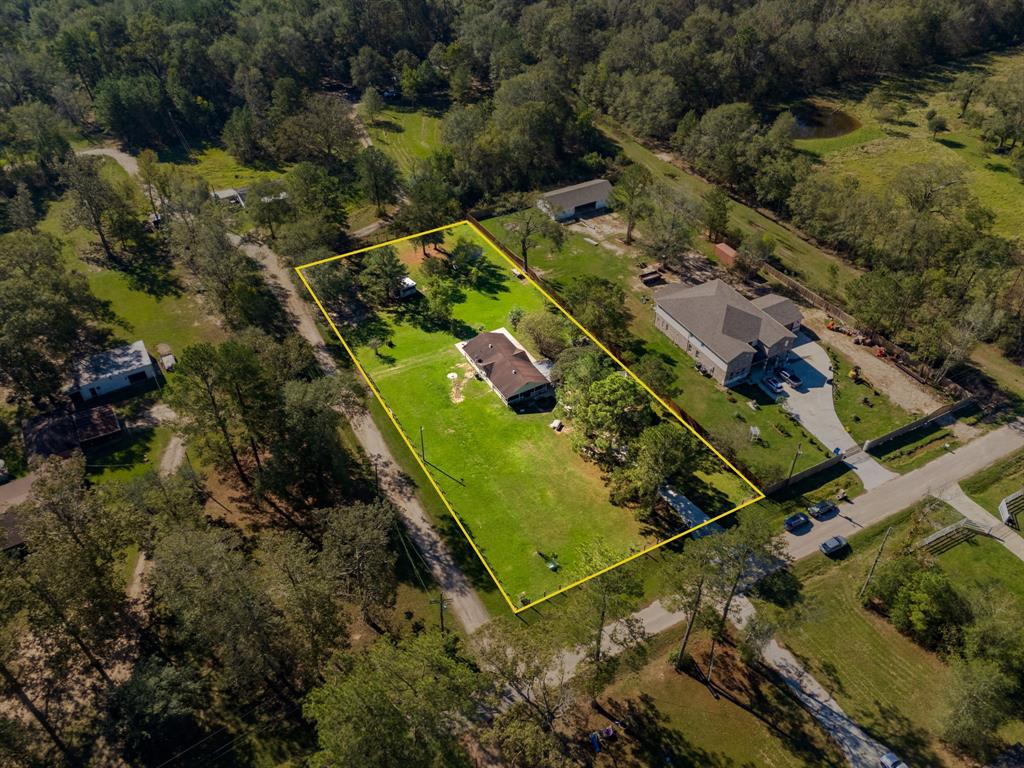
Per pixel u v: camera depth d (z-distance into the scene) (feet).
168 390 265.95
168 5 612.70
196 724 190.90
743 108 483.51
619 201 436.76
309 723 191.93
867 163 511.40
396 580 230.68
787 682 204.74
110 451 274.16
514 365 308.60
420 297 372.79
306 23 617.62
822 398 303.07
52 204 444.14
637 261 400.67
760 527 185.57
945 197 404.57
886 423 290.97
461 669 173.37
